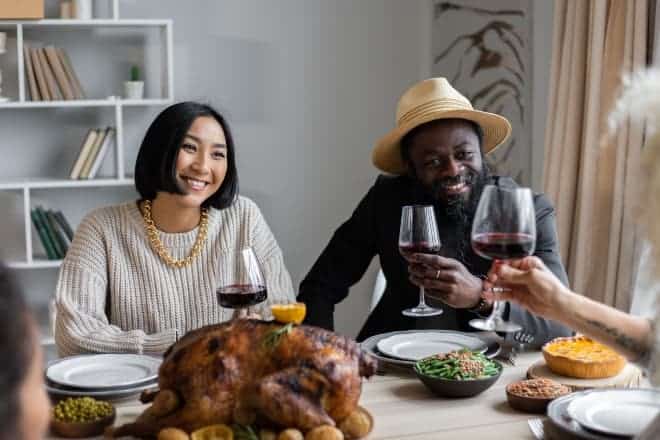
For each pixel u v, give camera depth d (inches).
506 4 134.9
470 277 72.9
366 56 158.4
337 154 159.0
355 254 97.8
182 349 56.4
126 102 137.2
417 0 159.3
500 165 137.9
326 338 56.3
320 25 155.9
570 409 56.2
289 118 156.5
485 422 59.0
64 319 80.4
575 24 110.5
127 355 72.3
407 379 68.7
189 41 150.6
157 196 87.2
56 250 139.3
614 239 104.4
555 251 87.7
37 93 136.3
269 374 55.3
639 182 48.6
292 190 158.1
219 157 86.7
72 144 146.4
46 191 146.4
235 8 151.8
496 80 138.1
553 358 67.1
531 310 62.4
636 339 58.2
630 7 103.1
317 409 53.4
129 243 86.7
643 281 51.8
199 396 54.3
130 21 135.9
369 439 55.7
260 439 53.6
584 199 108.6
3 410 22.7
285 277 91.8
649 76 48.8
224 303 68.3
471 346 74.0
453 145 88.1
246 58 153.3
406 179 97.3
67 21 134.5
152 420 54.8
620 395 58.9
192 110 85.1
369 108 159.6
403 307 93.0
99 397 63.5
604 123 106.5
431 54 159.2
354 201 160.7
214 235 89.4
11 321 23.3
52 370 68.2
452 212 89.8
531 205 57.6
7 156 144.6
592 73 107.3
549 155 115.6
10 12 129.8
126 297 86.1
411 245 71.1
